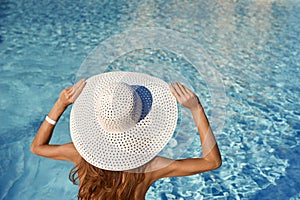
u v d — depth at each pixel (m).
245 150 4.35
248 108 4.99
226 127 4.66
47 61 5.92
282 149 4.36
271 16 7.84
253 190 3.87
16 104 4.96
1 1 8.16
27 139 4.44
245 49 6.46
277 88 5.42
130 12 7.86
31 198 3.74
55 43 6.48
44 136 2.26
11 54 6.08
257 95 5.25
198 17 7.71
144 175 2.02
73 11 7.82
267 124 4.73
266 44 6.66
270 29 7.25
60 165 4.12
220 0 8.66
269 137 4.53
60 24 7.21
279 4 8.48
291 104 5.09
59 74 5.60
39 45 6.40
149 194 3.82
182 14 7.84
